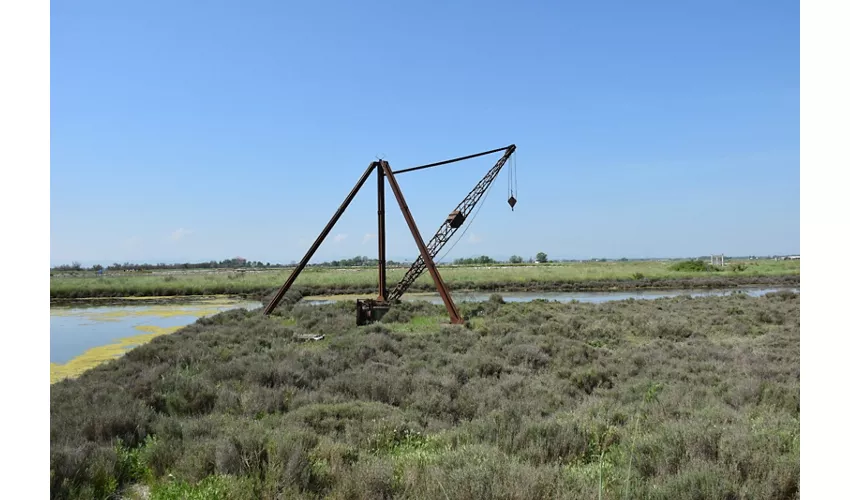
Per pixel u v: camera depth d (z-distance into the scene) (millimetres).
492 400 11789
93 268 141875
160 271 134250
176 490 6145
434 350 18672
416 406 11453
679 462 6531
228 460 6789
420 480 6285
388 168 30625
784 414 8953
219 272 120062
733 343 20156
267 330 24203
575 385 13898
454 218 31938
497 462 6406
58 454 6887
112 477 7039
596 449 8031
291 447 7102
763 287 65312
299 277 81125
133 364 16312
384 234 31188
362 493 5996
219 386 13242
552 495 5746
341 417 10195
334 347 19469
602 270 94250
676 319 26453
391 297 33469
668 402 10656
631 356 16875
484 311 31453
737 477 5836
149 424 9414
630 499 5578
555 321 25312
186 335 22609
